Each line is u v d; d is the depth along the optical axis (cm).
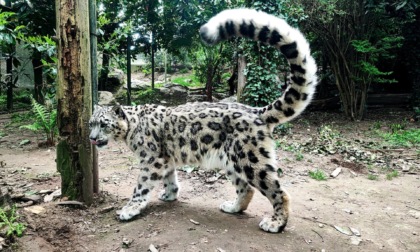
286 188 470
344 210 400
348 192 461
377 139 769
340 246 320
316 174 517
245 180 334
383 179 518
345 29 974
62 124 369
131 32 1091
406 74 1177
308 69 303
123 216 351
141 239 318
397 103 1142
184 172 521
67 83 360
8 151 652
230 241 314
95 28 385
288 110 318
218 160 348
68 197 379
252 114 334
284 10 826
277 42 299
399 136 761
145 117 372
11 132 801
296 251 307
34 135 776
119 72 1337
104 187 456
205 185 471
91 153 380
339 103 1126
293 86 310
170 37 1248
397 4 932
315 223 363
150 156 367
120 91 1294
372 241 331
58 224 336
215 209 388
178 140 361
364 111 1023
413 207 415
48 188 449
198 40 1226
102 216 365
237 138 329
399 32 1055
